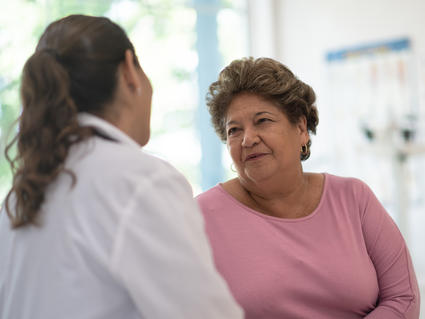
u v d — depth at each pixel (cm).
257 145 124
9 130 81
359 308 124
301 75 527
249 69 125
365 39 465
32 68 77
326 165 505
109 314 70
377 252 131
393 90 448
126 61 82
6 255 81
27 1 422
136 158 76
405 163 366
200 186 515
